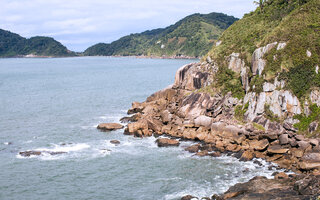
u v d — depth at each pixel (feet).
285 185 107.45
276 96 173.99
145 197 114.93
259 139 157.69
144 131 185.98
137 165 143.43
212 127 172.76
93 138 183.01
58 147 168.35
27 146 170.19
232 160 144.56
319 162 126.41
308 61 172.45
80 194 118.83
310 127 157.17
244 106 189.98
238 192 105.29
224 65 222.89
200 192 116.47
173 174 132.87
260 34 228.63
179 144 168.86
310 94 165.48
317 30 184.85
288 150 142.92
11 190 122.11
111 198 115.44
